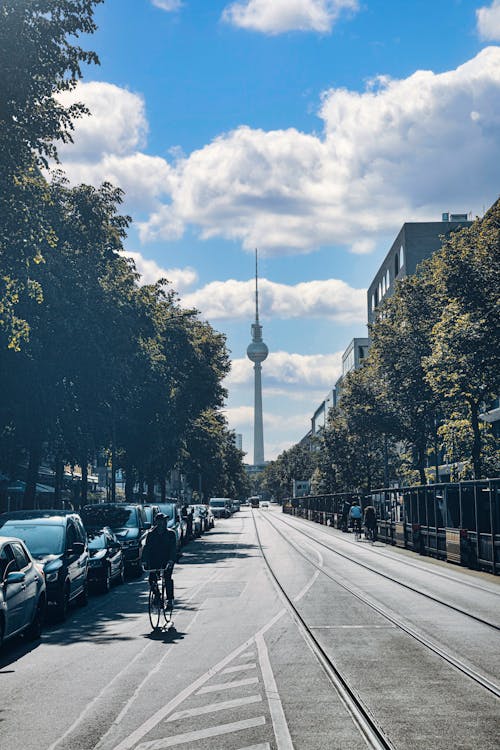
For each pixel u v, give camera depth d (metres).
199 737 7.59
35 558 16.39
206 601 19.02
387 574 26.39
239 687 9.77
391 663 11.31
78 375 31.42
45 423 31.56
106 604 19.06
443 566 29.83
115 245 32.44
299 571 27.52
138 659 11.80
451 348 31.69
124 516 27.11
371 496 52.94
